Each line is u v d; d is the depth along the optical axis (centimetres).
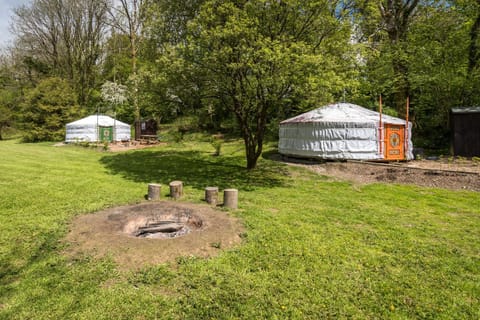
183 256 362
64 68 3016
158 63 764
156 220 505
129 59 3112
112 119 2373
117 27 2445
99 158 1361
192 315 267
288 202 661
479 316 274
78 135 2148
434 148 1570
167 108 1016
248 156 1094
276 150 1695
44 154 1385
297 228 481
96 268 335
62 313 265
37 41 2886
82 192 684
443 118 1494
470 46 1395
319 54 730
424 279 335
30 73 2989
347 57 829
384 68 1538
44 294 290
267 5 759
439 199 711
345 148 1198
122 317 262
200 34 710
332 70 763
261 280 322
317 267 353
